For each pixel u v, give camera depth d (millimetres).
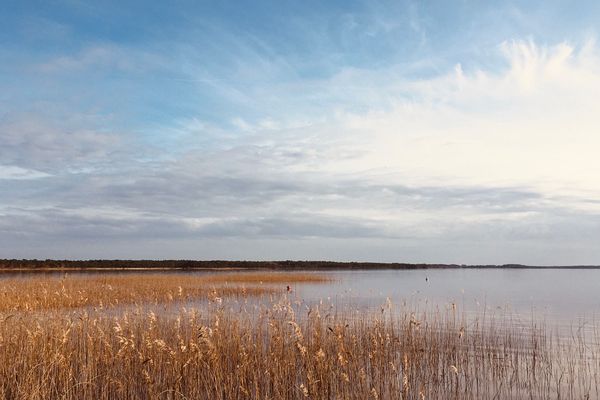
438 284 59875
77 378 12562
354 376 12664
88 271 78750
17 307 20797
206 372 12422
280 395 11711
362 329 16922
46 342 12977
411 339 16359
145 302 28188
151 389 10992
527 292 45906
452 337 18062
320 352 11938
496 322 23203
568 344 17625
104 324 16031
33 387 10727
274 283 48469
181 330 15688
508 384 12812
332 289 43500
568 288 53906
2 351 12609
